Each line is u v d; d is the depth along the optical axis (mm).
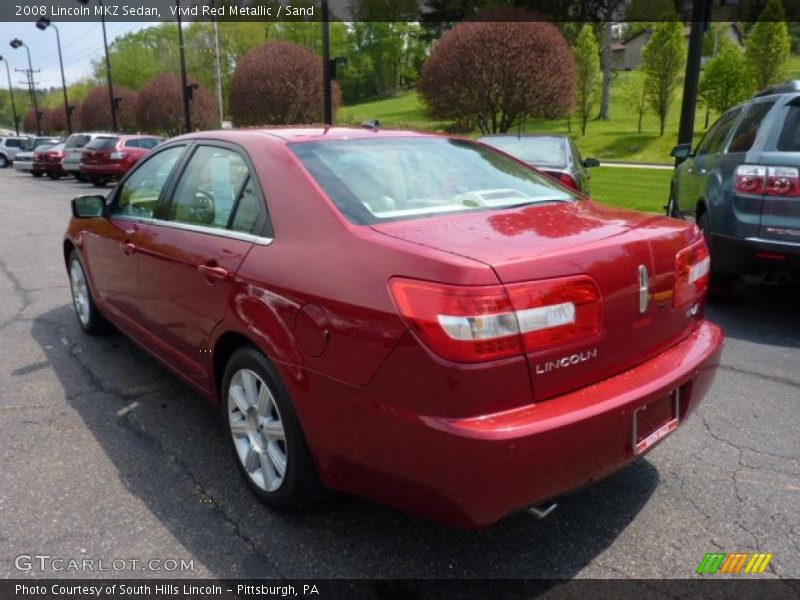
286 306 2500
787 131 5035
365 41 95875
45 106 101625
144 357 4711
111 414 3795
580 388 2273
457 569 2496
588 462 2225
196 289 3121
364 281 2256
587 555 2572
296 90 31641
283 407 2584
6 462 3244
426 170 3111
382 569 2494
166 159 3861
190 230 3301
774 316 5660
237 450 2992
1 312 5926
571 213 2855
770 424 3629
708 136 7129
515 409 2111
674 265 2619
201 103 41625
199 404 3932
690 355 2641
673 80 44875
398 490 2260
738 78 42938
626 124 52719
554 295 2152
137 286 3865
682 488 3021
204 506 2887
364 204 2652
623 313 2375
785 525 2752
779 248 4941
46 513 2828
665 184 18359
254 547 2617
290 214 2697
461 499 2090
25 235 10695
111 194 4398
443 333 2039
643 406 2346
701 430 3568
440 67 25297
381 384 2184
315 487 2654
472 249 2211
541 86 24375
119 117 53031
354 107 84500
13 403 3936
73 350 4859
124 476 3127
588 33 48219
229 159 3219
